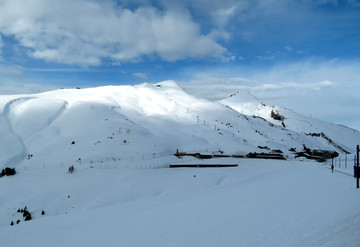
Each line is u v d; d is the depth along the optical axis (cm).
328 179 3803
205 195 3966
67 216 3744
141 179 6247
